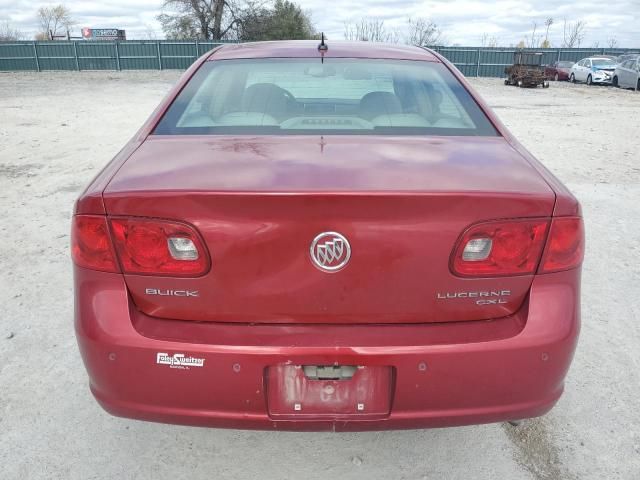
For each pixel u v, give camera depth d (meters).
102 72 32.81
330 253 1.68
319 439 2.43
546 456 2.33
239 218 1.67
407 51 3.03
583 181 6.87
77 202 1.84
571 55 37.59
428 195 1.65
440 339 1.74
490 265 1.74
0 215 5.25
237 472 2.24
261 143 2.14
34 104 15.00
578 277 1.87
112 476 2.21
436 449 2.37
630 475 2.22
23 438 2.39
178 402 1.79
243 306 1.74
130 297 1.79
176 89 2.61
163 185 1.75
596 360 3.02
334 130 2.32
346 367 1.76
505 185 1.78
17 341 3.12
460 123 2.43
